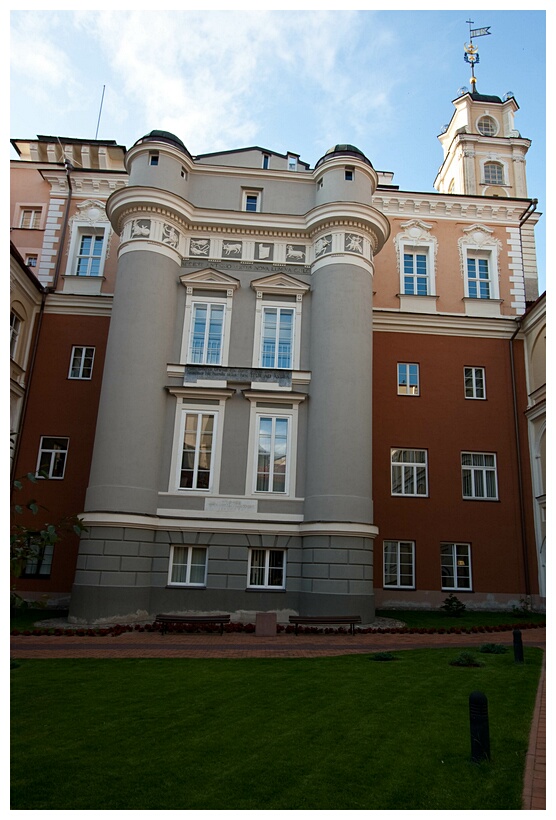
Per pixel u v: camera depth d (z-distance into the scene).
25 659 12.35
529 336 26.72
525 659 12.75
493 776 6.32
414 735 7.56
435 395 26.22
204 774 6.30
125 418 19.58
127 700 9.05
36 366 25.55
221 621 16.81
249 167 23.09
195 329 21.58
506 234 28.98
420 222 28.73
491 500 25.19
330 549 18.72
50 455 24.78
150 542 19.14
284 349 21.64
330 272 21.33
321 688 9.91
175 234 21.92
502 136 36.44
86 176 28.38
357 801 5.72
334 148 23.09
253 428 20.48
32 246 27.77
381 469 25.19
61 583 23.08
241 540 19.41
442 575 24.41
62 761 6.59
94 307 26.23
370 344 21.22
